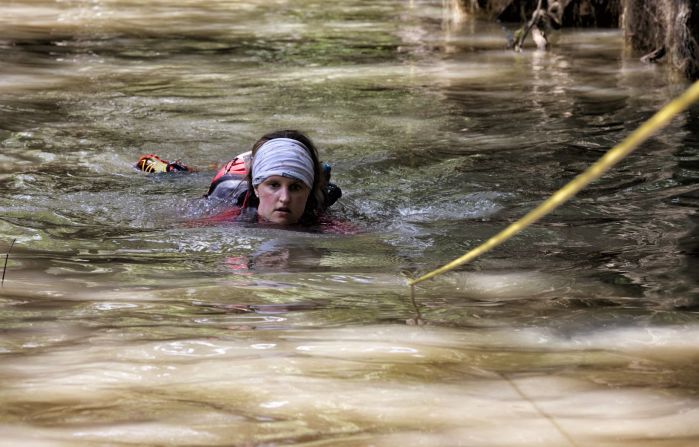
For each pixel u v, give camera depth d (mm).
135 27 33344
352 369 6574
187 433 5531
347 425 5645
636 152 15117
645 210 11906
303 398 6055
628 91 21359
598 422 5695
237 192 12203
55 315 7887
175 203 12492
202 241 10672
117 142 16328
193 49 28484
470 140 16500
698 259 9711
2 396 6094
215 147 16250
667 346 7125
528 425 5664
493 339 7305
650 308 8102
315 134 17031
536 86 22234
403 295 8617
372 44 30156
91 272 9344
